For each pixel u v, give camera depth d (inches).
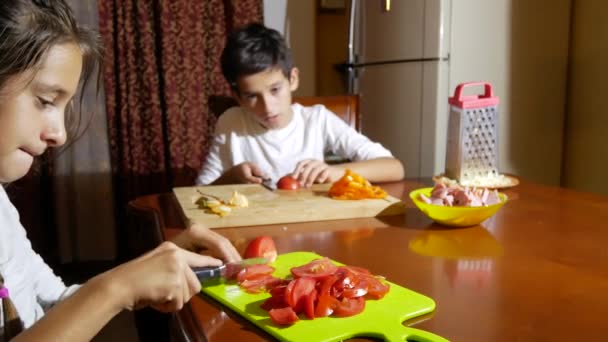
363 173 58.9
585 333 24.0
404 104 96.0
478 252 36.0
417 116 93.4
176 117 103.1
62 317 23.8
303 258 34.8
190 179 106.1
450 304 27.5
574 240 38.3
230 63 65.6
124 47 100.6
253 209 45.5
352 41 109.0
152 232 44.4
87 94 98.4
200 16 102.0
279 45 66.7
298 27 115.7
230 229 43.1
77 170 102.5
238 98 70.6
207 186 55.4
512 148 96.9
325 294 26.4
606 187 92.9
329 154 81.0
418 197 44.9
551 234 39.9
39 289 37.8
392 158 64.6
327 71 119.8
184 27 100.7
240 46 64.9
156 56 102.3
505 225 42.6
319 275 28.5
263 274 31.2
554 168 102.3
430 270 32.7
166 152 105.8
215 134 76.1
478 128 55.6
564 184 103.0
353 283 27.7
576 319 25.5
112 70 100.2
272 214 44.3
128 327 85.0
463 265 33.5
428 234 40.7
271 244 35.4
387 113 100.2
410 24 92.7
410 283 30.6
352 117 80.6
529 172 99.6
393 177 60.9
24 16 26.2
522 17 93.5
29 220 99.4
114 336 82.2
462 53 89.5
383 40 99.3
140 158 104.5
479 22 90.0
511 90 94.8
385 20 98.3
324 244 38.7
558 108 100.4
